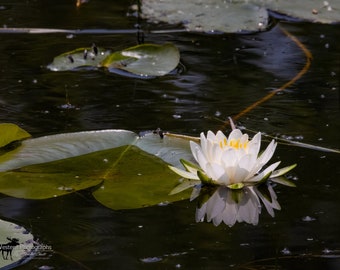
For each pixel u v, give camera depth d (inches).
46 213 132.3
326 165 155.0
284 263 116.9
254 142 148.3
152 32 257.9
